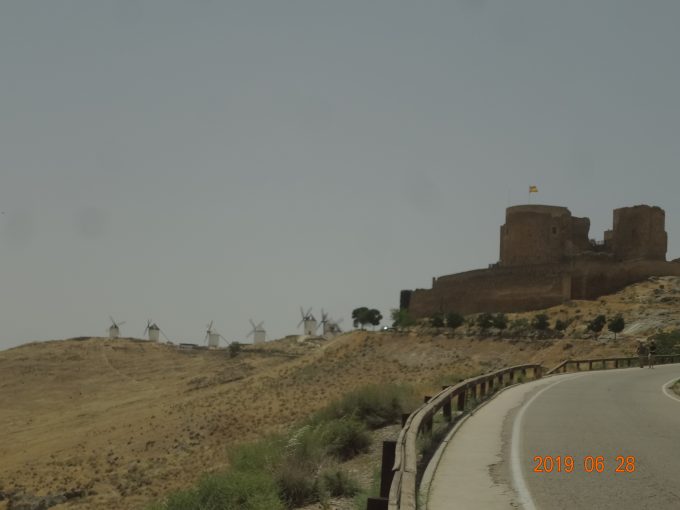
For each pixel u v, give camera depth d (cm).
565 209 10162
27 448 5984
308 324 13388
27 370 11225
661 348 6031
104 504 3167
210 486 1541
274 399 5884
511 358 6994
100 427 6412
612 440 1612
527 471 1284
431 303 10688
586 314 8075
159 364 11725
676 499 1078
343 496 1530
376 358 7812
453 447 1530
